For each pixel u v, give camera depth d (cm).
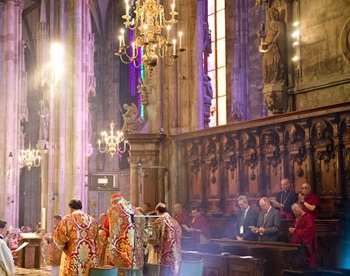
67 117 3316
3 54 3878
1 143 3800
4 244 1405
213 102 3400
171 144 2142
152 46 1355
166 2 2197
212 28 3441
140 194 2114
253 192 1855
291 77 1830
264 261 1274
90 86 3444
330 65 1722
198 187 2062
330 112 1587
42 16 3512
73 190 3259
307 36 1792
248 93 3447
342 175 1574
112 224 1293
